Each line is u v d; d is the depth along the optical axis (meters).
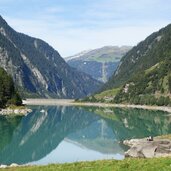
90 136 141.62
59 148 111.38
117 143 117.44
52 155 98.69
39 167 49.62
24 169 49.88
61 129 163.25
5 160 89.50
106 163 45.91
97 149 108.50
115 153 99.75
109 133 148.88
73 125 181.00
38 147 111.19
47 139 129.50
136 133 141.75
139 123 182.75
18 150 104.00
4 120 177.25
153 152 63.88
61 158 94.19
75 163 48.84
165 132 142.25
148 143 66.62
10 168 52.91
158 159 44.47
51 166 49.19
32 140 124.12
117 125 177.62
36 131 148.88
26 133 139.50
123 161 45.91
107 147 111.50
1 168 53.34
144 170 40.19
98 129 164.88
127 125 175.88
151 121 192.12
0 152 99.81
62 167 47.25
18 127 154.88
